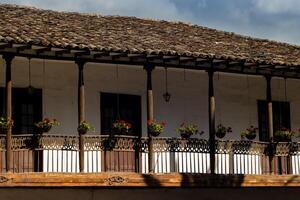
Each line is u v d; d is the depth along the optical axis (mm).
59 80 22797
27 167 20781
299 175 23875
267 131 25609
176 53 21391
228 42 26359
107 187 20891
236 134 26031
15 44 19375
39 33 20844
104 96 23578
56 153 21422
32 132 22172
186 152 22188
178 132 24875
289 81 27453
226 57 22188
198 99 25453
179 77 25156
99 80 23500
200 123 25406
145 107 24312
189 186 21812
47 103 22547
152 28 26344
